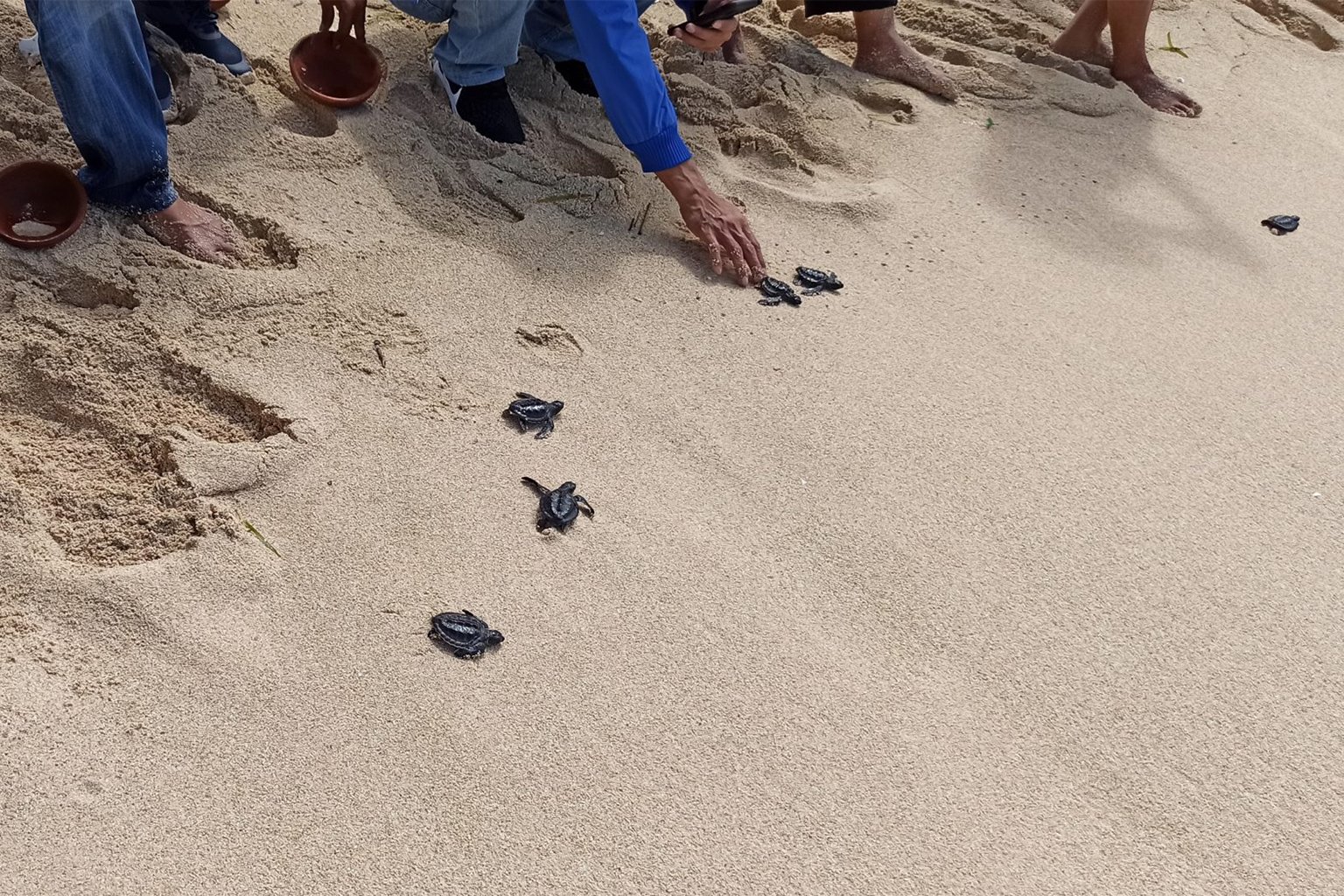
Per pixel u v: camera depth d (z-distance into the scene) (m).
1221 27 5.17
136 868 1.73
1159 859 1.95
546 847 1.84
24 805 1.78
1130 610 2.41
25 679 1.95
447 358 2.77
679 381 2.83
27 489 2.29
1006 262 3.51
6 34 3.24
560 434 2.62
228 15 3.75
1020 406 2.93
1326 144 4.45
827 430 2.76
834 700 2.13
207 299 2.72
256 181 3.09
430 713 2.00
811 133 3.91
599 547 2.36
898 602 2.35
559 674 2.11
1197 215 3.90
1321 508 2.74
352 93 3.42
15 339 2.54
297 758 1.91
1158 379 3.10
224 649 2.05
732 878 1.83
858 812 1.96
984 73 4.48
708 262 3.28
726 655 2.19
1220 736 2.17
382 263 2.98
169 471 2.36
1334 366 3.24
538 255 3.15
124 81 2.66
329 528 2.31
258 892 1.72
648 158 3.15
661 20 4.29
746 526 2.47
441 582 2.24
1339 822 2.05
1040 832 1.97
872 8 4.21
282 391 2.57
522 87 3.80
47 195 2.75
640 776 1.96
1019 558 2.49
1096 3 4.56
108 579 2.10
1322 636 2.41
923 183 3.84
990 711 2.16
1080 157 4.13
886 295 3.28
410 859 1.79
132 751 1.88
